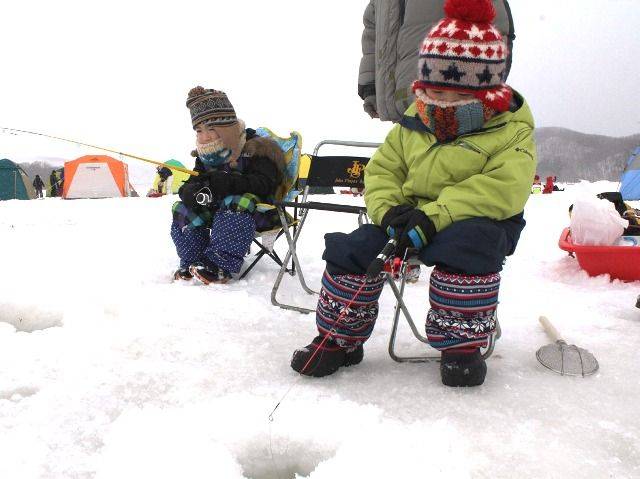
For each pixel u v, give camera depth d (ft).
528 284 10.41
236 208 9.77
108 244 14.17
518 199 5.67
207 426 4.75
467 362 5.50
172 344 6.72
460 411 5.02
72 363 6.11
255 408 5.03
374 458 4.25
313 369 5.72
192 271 9.73
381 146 6.86
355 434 4.60
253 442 4.67
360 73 12.94
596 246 10.28
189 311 8.01
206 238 10.42
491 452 4.35
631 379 5.74
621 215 11.89
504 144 5.93
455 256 5.36
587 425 4.79
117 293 8.75
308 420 4.81
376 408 5.01
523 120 6.14
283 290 9.58
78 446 4.46
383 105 11.69
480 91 5.76
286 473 4.69
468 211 5.60
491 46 5.71
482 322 5.50
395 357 6.25
